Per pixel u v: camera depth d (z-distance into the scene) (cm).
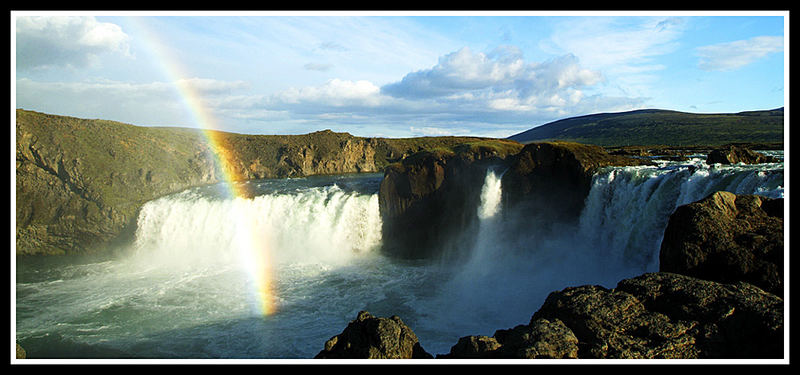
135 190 5462
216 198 4847
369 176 9100
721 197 1653
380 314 2672
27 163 5162
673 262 1562
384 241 4306
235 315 2697
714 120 16775
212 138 9369
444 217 4250
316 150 10125
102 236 4775
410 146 12344
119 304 2922
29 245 4741
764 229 1492
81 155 5419
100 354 2233
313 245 4306
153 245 4591
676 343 1065
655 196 2672
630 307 1238
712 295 1195
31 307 2912
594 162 3491
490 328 2430
